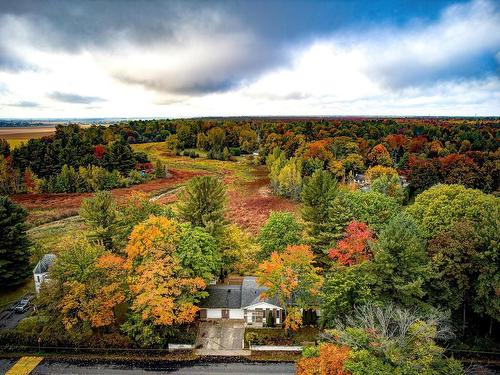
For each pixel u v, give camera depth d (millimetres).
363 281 31969
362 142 133875
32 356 33969
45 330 35188
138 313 35281
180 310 34875
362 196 47625
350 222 42719
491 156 93875
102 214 47531
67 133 166500
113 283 34906
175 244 37469
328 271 42250
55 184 103000
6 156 121125
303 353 26297
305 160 106062
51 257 45125
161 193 102875
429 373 21016
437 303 33688
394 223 34875
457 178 77375
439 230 39062
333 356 23062
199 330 37719
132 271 36875
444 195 42406
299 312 37000
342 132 164625
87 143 132500
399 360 21469
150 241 36031
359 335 23922
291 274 34438
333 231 44281
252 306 37875
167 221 38562
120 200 89438
